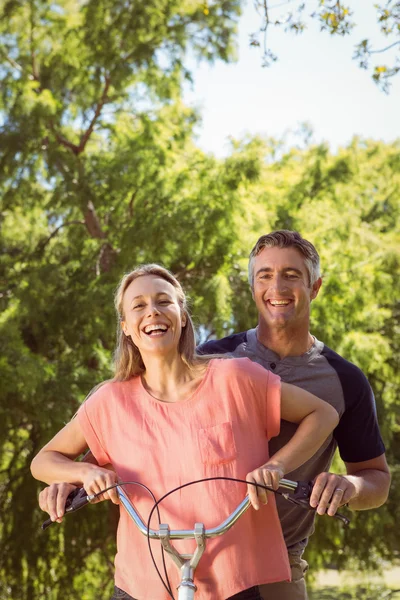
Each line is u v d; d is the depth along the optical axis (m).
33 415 12.41
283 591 3.07
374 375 15.31
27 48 14.38
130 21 13.96
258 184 14.38
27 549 13.25
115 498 2.64
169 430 2.68
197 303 12.47
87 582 14.12
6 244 14.67
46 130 13.57
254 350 3.34
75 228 14.32
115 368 2.89
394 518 14.80
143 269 2.88
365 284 13.59
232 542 2.53
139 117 14.98
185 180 13.33
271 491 2.54
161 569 2.56
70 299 12.88
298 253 3.27
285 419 2.84
